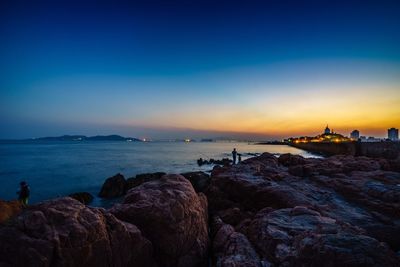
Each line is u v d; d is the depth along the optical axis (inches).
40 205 274.2
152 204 358.3
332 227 299.1
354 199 554.3
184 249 354.3
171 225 347.6
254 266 286.8
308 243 236.7
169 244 342.6
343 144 2753.4
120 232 297.4
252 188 620.1
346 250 207.6
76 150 4694.9
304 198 539.5
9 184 1348.4
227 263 297.3
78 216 272.7
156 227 345.7
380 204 494.0
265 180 681.0
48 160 2618.1
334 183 649.6
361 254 203.5
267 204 572.4
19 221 246.5
